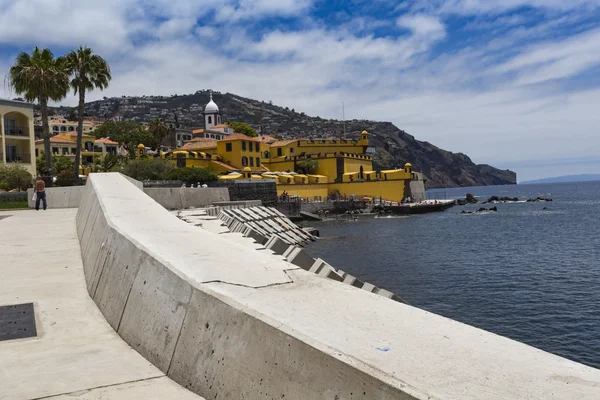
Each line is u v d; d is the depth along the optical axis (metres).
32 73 40.72
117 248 6.79
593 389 2.73
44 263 10.33
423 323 3.79
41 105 42.12
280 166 101.94
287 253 12.21
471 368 2.97
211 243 6.50
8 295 7.63
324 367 3.13
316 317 3.80
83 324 6.14
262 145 101.38
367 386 2.86
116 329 5.85
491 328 19.00
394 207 87.88
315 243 46.78
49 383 4.31
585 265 32.47
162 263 5.31
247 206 44.12
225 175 77.19
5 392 4.12
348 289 4.63
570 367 3.06
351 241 48.25
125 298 5.87
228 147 86.75
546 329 18.70
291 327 3.53
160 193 30.95
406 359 3.08
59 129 134.75
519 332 18.45
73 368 4.68
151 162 62.97
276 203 71.94
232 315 4.02
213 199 38.44
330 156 99.56
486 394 2.63
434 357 3.13
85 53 45.66
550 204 115.44
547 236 50.56
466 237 51.12
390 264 33.91
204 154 82.06
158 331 4.87
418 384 2.73
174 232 7.16
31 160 57.34
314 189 94.38
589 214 80.62
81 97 45.97
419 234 54.59
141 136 117.81
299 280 4.91
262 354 3.61
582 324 19.11
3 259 10.82
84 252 10.41
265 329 3.65
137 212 8.94
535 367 3.03
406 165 94.31
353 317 3.84
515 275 29.33
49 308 6.87
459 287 26.03
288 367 3.37
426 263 34.16
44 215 24.08
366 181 97.06
